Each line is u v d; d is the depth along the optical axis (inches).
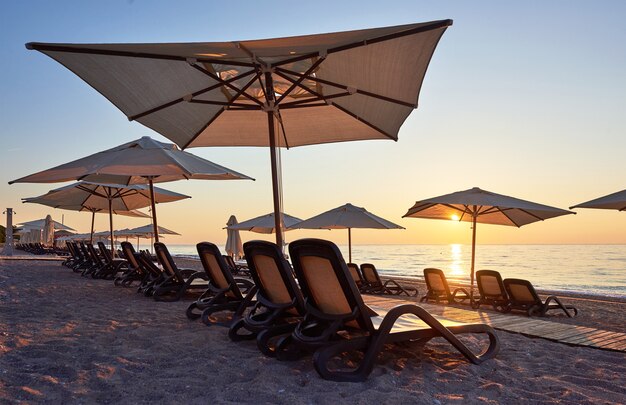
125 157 288.2
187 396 120.4
